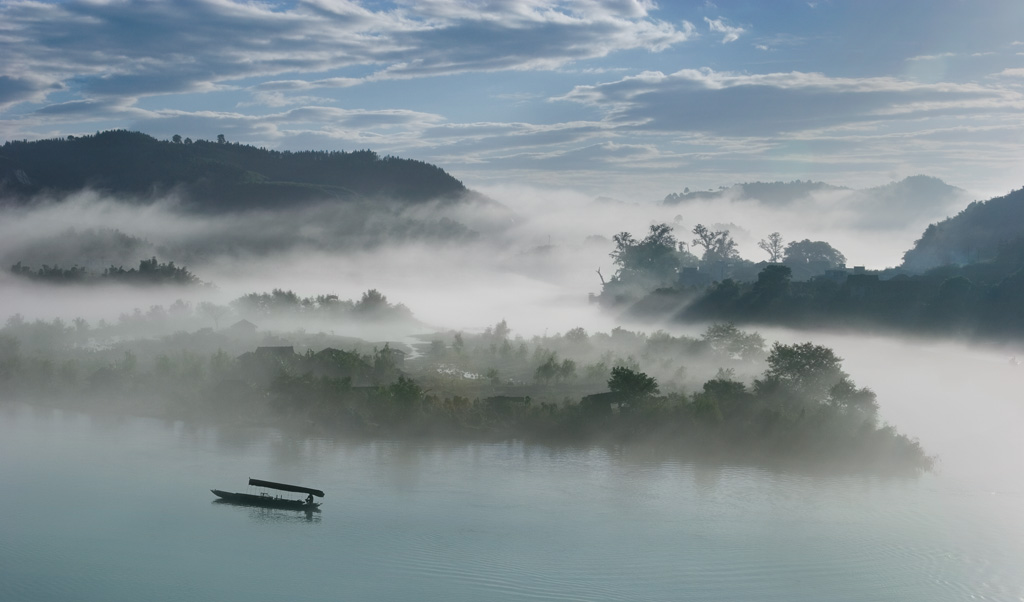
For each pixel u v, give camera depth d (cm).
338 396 15712
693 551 9700
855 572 9256
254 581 8719
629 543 10012
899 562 9569
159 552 9594
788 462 13638
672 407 14950
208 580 8881
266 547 9581
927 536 10356
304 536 9994
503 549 9588
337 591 8644
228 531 10194
